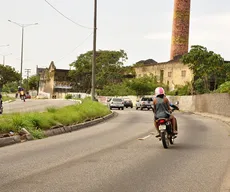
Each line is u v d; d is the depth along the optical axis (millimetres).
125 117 31469
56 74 113250
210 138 15867
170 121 13078
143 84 73812
